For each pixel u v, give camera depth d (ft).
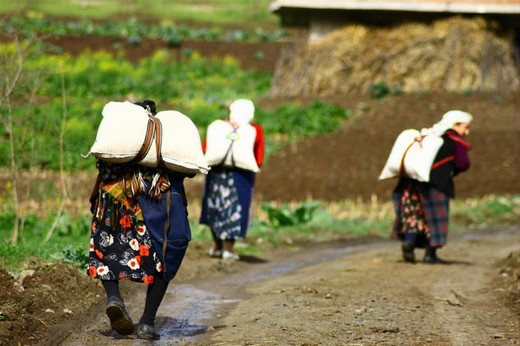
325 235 100.22
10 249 59.36
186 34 324.19
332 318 48.83
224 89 234.17
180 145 42.68
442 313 50.72
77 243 67.46
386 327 45.44
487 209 122.62
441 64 195.31
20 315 44.60
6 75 72.33
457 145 75.82
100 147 41.57
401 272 71.00
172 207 42.91
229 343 42.32
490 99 188.14
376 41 199.72
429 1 192.54
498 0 191.11
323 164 152.87
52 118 98.27
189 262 73.87
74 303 50.19
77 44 287.69
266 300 56.24
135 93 223.71
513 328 46.52
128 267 42.06
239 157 75.15
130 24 321.32
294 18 219.00
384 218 114.73
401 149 76.13
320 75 201.16
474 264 77.51
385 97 193.57
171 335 45.16
